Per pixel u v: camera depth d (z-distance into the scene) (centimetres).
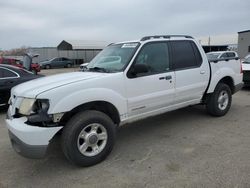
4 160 440
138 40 489
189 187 335
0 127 633
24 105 379
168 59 510
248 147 451
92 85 403
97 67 484
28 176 385
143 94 466
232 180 345
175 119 628
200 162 400
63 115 375
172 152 443
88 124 392
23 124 369
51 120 368
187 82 536
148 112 486
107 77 422
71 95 380
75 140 381
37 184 362
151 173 375
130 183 352
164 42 510
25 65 1299
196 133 530
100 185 351
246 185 332
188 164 396
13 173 395
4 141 530
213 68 592
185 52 540
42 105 367
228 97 639
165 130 555
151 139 507
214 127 562
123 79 439
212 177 354
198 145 468
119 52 488
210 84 587
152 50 487
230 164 389
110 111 438
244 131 533
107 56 503
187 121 609
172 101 517
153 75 478
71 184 358
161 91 491
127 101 446
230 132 529
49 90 371
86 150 403
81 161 391
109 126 414
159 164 402
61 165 414
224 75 616
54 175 384
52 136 368
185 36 555
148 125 592
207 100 615
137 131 556
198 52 564
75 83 391
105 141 414
